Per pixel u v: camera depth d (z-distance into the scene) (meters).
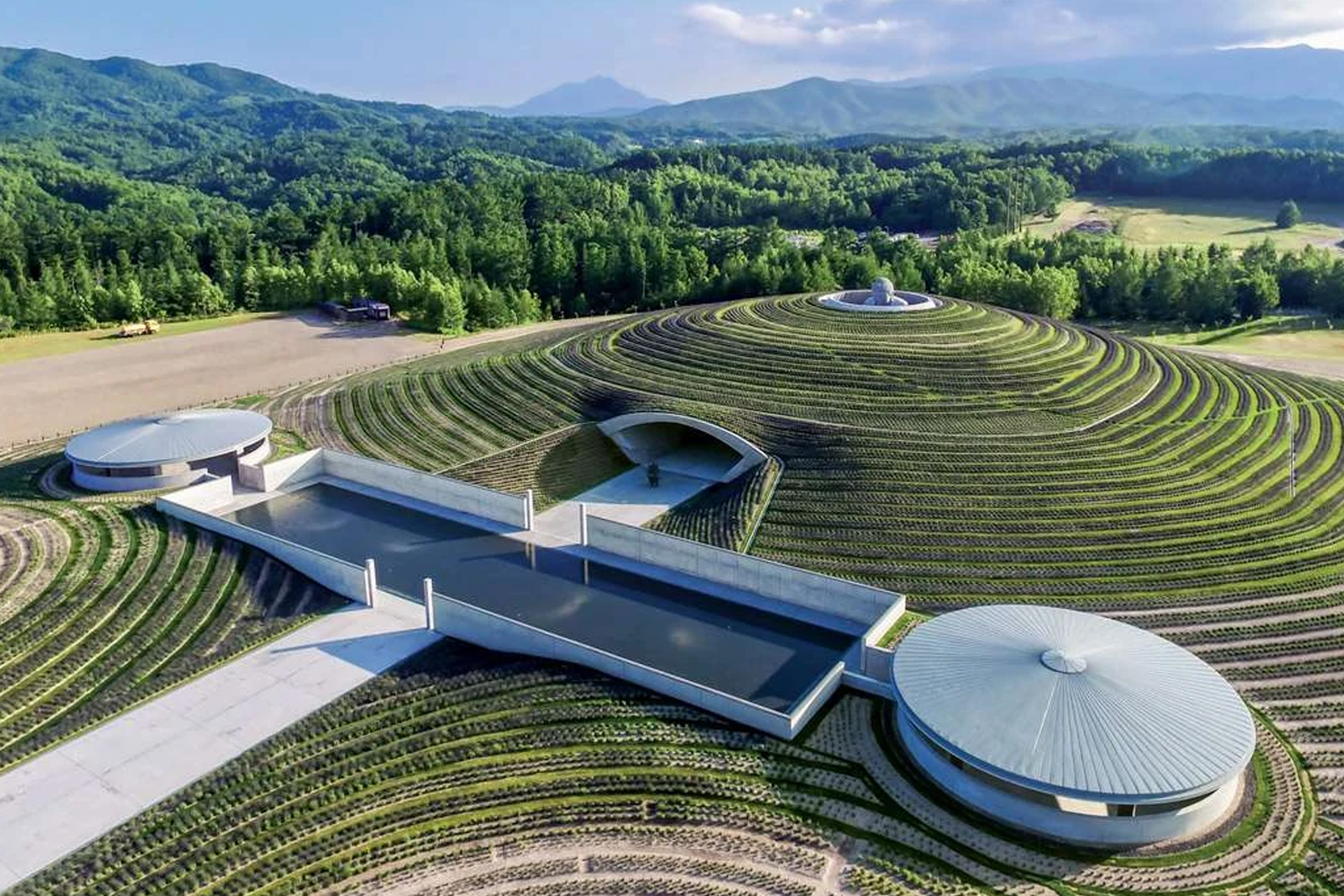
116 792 31.02
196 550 47.91
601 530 49.19
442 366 80.88
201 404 77.81
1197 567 46.06
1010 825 28.92
